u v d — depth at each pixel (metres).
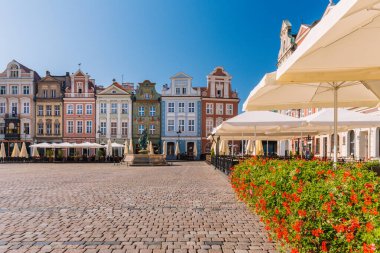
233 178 10.54
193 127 64.00
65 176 22.03
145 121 63.97
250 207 8.47
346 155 30.30
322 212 3.87
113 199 11.39
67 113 63.53
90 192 13.30
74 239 6.50
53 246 6.06
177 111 64.06
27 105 63.12
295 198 4.43
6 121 62.72
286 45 46.31
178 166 36.69
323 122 14.20
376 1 3.06
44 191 13.66
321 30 3.69
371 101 10.44
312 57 5.24
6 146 63.16
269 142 62.91
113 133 63.72
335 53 5.13
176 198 11.56
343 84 9.16
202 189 14.16
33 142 62.97
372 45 4.87
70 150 63.09
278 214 5.11
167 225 7.59
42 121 63.34
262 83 6.41
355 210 3.78
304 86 9.00
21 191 13.66
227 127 19.52
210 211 9.17
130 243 6.25
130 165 38.19
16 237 6.63
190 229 7.23
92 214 8.82
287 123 15.81
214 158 32.91
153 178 20.09
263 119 16.25
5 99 63.00
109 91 63.75
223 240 6.45
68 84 67.69
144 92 64.19
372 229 3.01
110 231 7.09
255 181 7.20
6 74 63.12
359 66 5.62
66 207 9.86
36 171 27.81
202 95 64.12
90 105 63.69
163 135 63.91
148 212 9.06
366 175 5.61
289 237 4.41
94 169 30.84
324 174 6.25
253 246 6.07
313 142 40.38
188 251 5.81
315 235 3.64
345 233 3.32
